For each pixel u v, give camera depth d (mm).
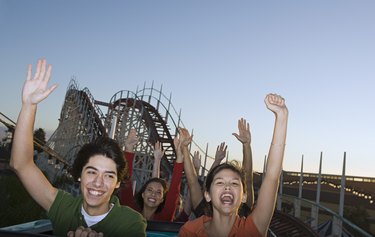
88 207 3145
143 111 40688
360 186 47250
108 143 3178
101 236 2670
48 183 3242
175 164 6355
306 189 51156
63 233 3146
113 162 3107
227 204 3633
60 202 3191
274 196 3551
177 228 5094
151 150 36719
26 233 2119
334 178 49906
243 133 5977
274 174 3533
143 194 6238
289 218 19484
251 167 5867
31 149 3055
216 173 3752
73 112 46812
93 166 3057
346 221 17078
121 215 3215
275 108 3641
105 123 41281
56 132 48750
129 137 6734
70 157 39719
